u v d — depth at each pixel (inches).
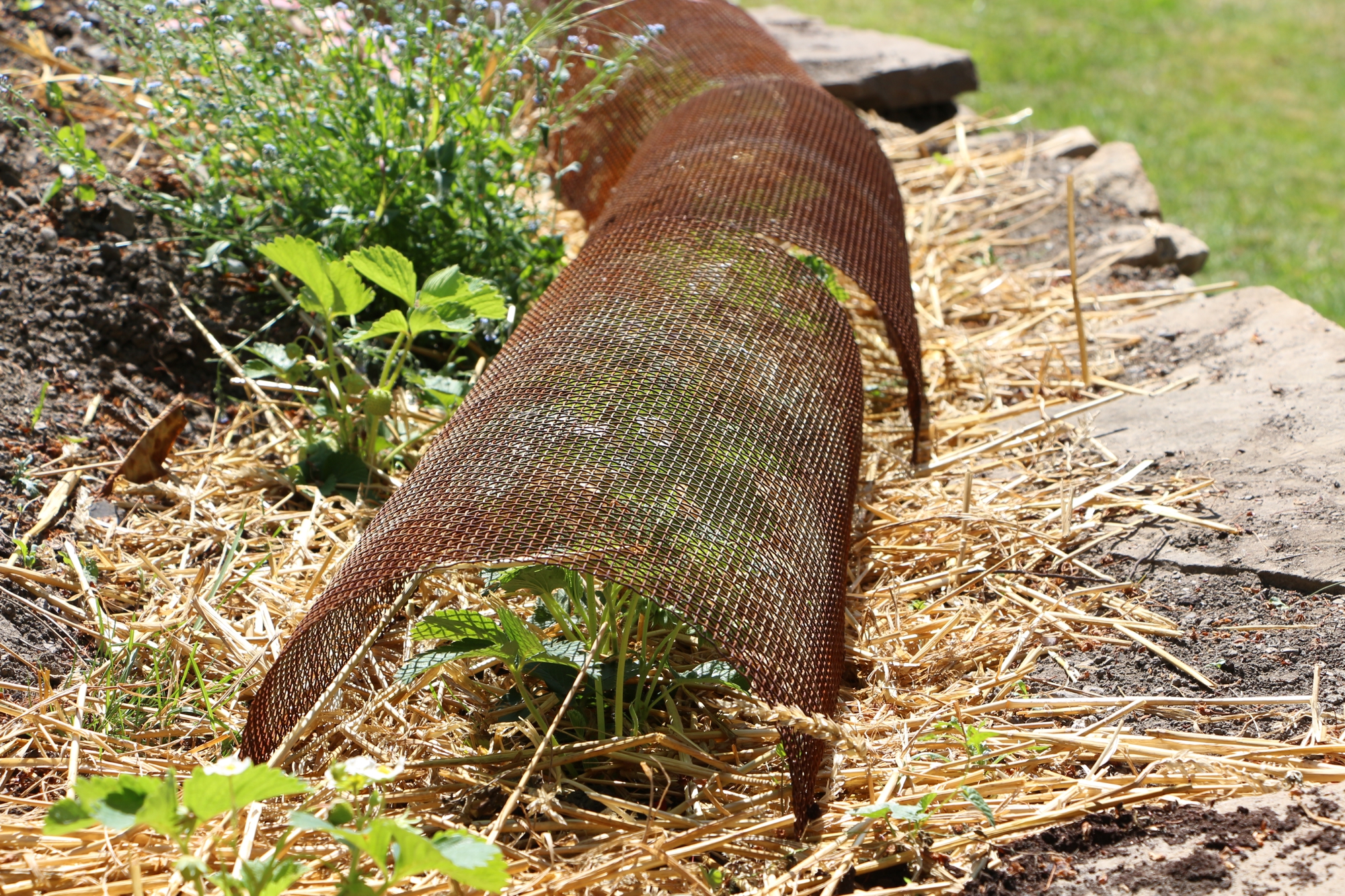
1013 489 136.7
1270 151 304.8
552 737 96.0
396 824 67.1
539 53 199.9
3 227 147.3
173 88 148.9
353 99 150.3
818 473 104.8
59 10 197.6
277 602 113.4
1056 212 216.7
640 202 139.9
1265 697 102.2
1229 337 166.1
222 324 151.6
